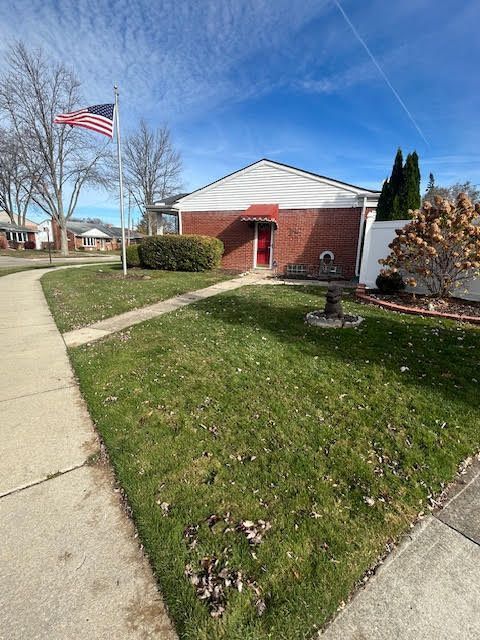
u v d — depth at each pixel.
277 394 3.12
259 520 1.78
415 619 1.34
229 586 1.45
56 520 1.81
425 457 2.27
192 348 4.38
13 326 5.77
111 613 1.36
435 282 6.79
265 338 4.71
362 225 11.31
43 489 2.04
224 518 1.80
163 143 35.69
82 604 1.39
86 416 2.88
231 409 2.88
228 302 7.10
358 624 1.32
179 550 1.62
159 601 1.41
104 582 1.48
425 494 1.97
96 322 5.95
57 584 1.47
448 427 2.59
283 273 12.26
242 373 3.58
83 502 1.94
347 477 2.09
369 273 7.93
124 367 3.81
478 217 5.98
